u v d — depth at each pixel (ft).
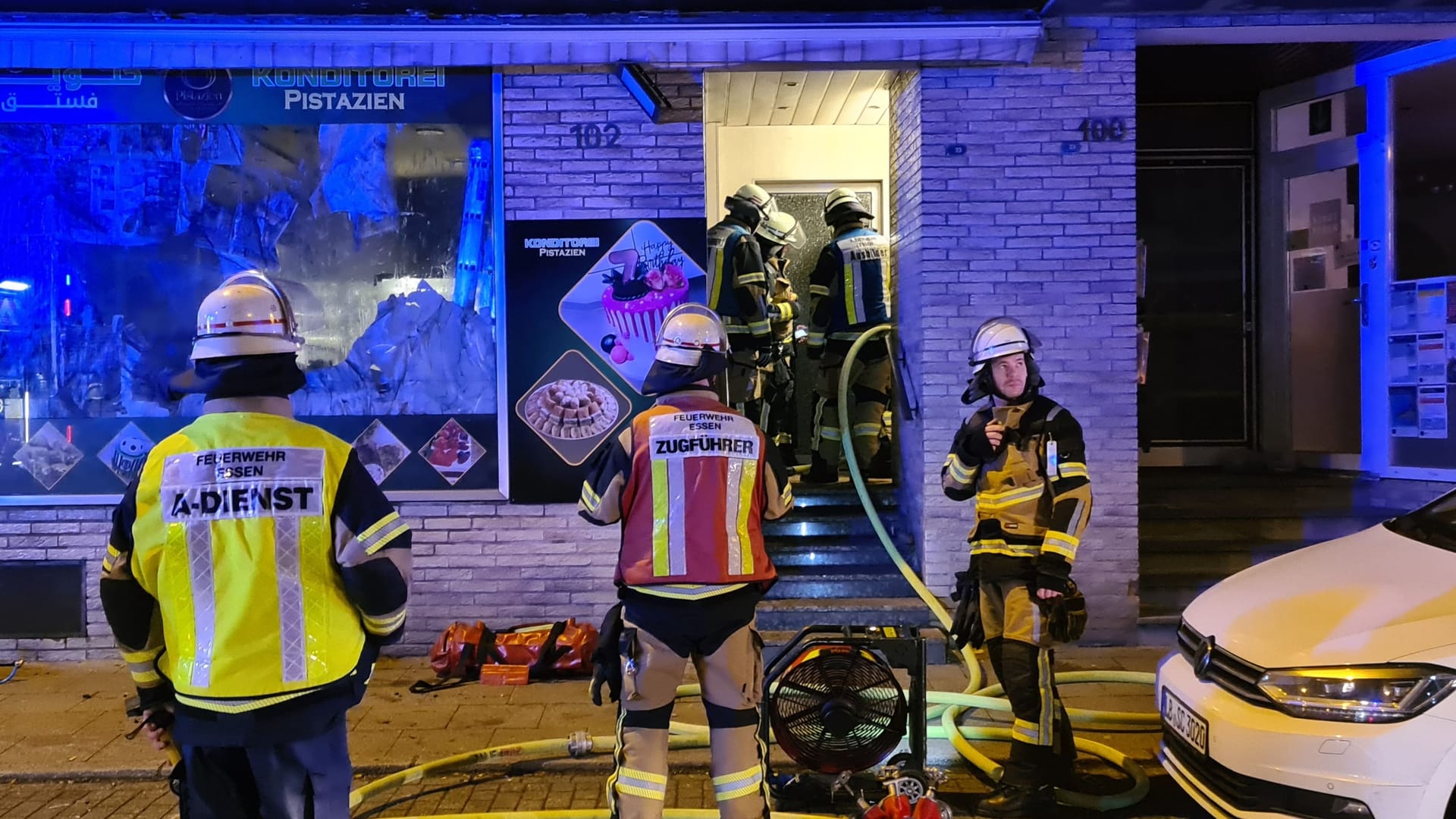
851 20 18.70
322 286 19.34
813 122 28.09
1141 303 26.50
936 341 19.79
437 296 19.40
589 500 10.43
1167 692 11.66
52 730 15.33
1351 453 24.73
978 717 15.57
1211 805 10.62
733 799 10.02
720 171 28.48
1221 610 11.60
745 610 10.21
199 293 19.29
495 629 19.48
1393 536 12.48
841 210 23.54
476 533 19.48
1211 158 26.40
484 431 19.44
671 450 10.20
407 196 19.38
